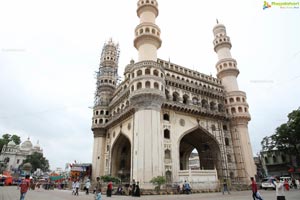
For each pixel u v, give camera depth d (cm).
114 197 2177
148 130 3025
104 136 4800
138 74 3488
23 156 8962
